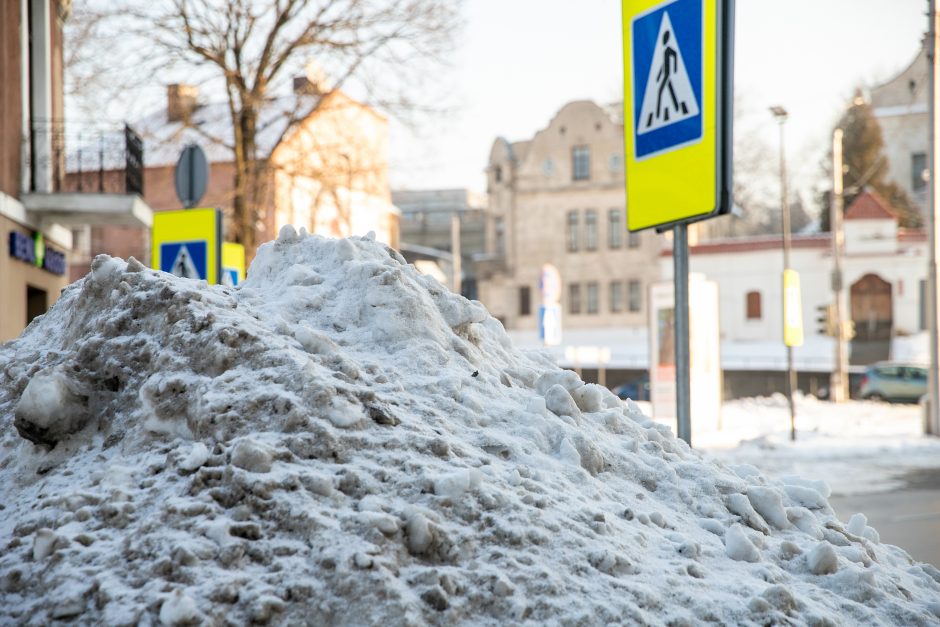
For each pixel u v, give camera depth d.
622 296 66.19
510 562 3.74
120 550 3.59
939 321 26.66
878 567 4.85
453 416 4.65
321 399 4.19
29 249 19.94
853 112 78.00
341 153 28.58
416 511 3.76
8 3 19.58
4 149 18.88
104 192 20.53
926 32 26.66
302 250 5.74
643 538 4.25
